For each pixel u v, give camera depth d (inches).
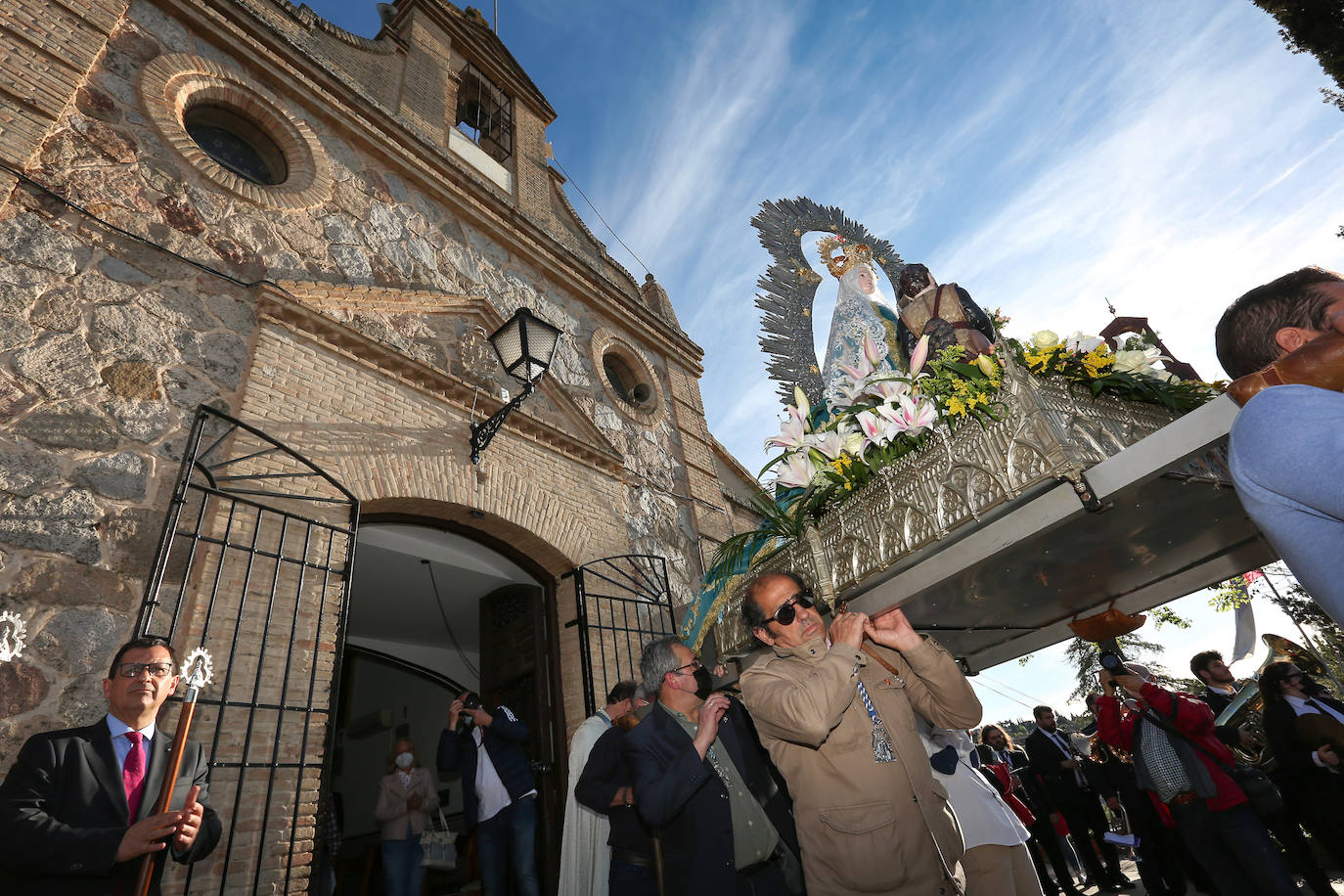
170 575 152.1
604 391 327.3
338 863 337.7
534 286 322.3
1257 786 166.2
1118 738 167.5
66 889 89.9
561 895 145.6
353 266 241.0
